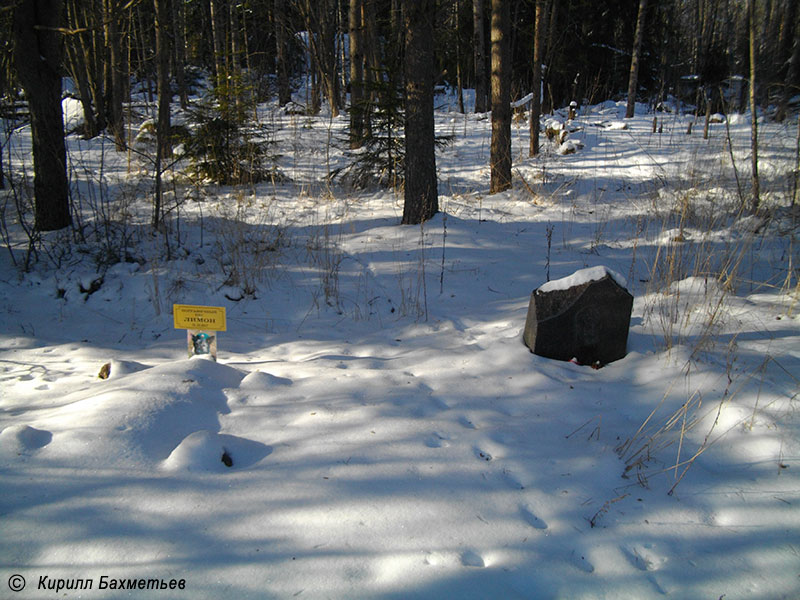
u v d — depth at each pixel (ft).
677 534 8.03
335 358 14.99
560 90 84.99
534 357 14.25
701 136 49.37
